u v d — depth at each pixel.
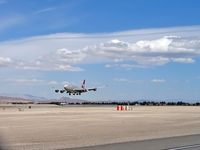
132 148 23.56
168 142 27.58
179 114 82.75
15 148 25.56
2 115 73.12
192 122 55.84
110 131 39.72
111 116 70.94
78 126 46.28
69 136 34.22
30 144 27.78
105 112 91.44
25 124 49.16
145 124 50.69
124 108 117.00
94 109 119.00
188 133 37.66
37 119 60.22
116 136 34.31
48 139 31.50
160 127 45.91
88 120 58.19
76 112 90.00
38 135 35.06
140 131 40.00
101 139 31.27
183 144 26.09
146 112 94.06
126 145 25.50
